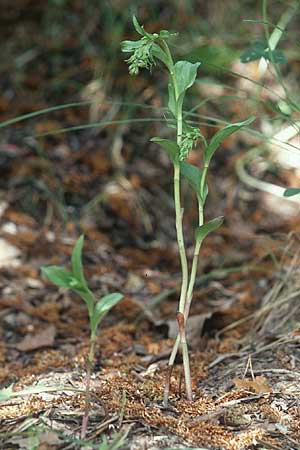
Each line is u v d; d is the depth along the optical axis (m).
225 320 2.86
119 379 2.21
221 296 3.27
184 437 1.83
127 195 3.95
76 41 4.65
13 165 3.99
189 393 2.01
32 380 2.31
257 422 1.93
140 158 4.14
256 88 4.32
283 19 4.34
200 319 2.76
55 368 2.48
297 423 1.91
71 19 4.72
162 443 1.80
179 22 4.58
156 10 4.65
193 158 4.14
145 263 3.60
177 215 1.92
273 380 2.19
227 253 3.63
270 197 4.04
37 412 1.94
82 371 2.40
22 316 3.03
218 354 2.52
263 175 4.14
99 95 4.37
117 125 4.23
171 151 1.86
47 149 4.11
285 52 4.36
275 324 2.66
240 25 4.55
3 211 3.75
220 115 4.26
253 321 2.78
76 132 4.21
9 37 4.70
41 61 4.57
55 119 4.28
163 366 2.39
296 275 2.82
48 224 3.75
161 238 3.81
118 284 3.38
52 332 2.85
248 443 1.82
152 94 4.33
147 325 2.95
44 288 3.28
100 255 3.61
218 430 1.87
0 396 1.77
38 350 2.74
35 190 3.89
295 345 2.42
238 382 2.11
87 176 4.02
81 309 3.12
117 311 3.08
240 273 3.43
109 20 4.60
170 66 1.88
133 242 3.76
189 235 3.83
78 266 1.77
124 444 1.79
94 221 3.82
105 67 4.46
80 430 1.85
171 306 3.17
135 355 2.58
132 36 4.54
